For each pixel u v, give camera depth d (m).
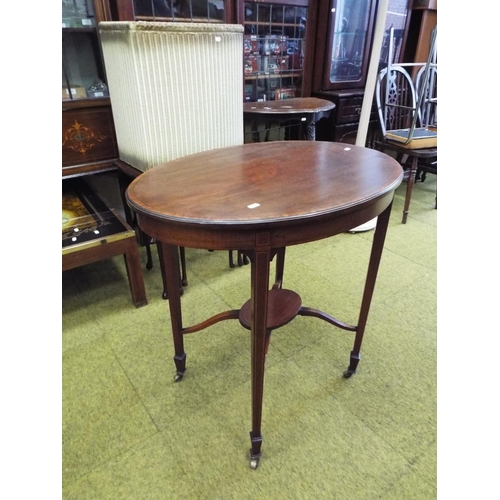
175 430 1.12
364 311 1.20
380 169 1.01
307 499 0.94
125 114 1.47
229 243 0.76
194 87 1.42
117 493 0.96
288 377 1.31
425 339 1.47
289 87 2.53
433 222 2.46
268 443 1.08
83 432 1.12
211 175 0.99
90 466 1.03
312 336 1.50
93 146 1.81
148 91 1.33
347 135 2.70
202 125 1.51
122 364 1.37
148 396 1.24
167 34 1.28
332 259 2.05
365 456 1.04
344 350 1.42
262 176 0.97
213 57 1.42
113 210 1.73
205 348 1.44
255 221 0.72
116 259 2.05
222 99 1.52
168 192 0.88
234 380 1.30
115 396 1.24
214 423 1.14
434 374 1.31
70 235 1.50
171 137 1.45
